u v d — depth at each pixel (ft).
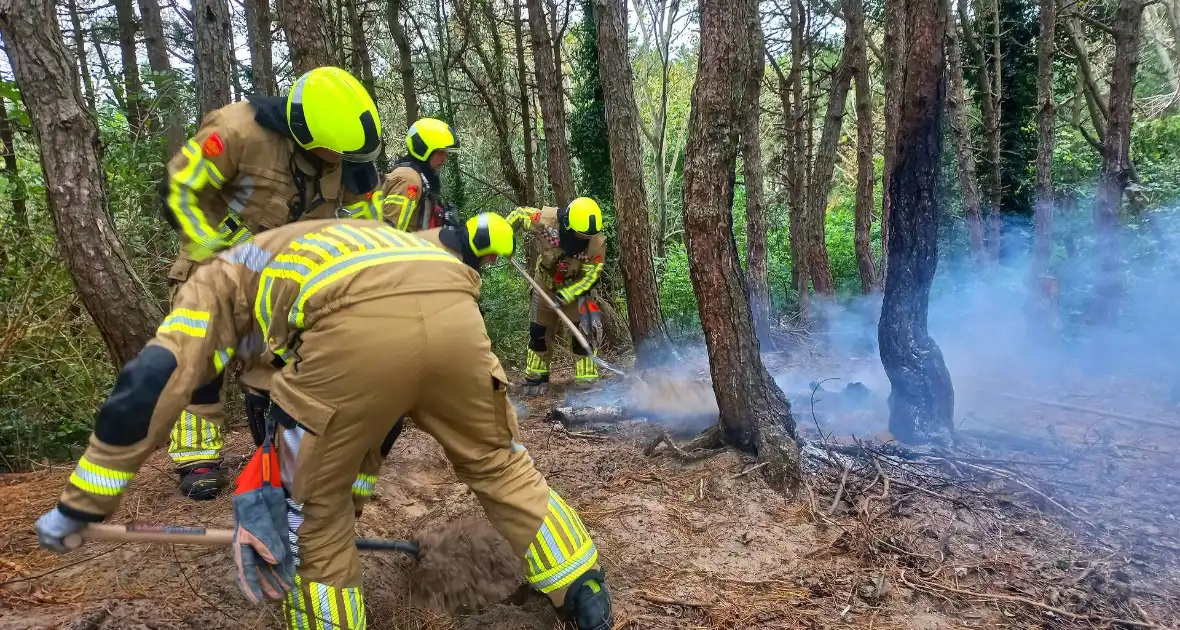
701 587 9.10
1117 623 8.53
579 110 37.93
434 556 9.26
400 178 14.19
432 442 13.93
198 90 19.13
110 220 11.76
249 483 6.43
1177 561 9.86
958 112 29.35
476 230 11.19
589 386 20.48
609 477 12.76
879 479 11.96
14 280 15.71
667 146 58.29
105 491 5.71
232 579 8.57
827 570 9.52
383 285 6.04
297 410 6.13
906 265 13.53
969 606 8.80
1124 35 21.84
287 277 6.24
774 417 12.41
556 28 37.27
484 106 44.93
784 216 46.42
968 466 12.52
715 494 11.57
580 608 7.41
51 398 15.23
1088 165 37.60
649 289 21.33
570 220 18.58
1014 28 35.09
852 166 62.90
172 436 10.91
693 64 59.16
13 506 10.83
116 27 33.60
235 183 8.46
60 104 11.03
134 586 8.37
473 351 6.47
